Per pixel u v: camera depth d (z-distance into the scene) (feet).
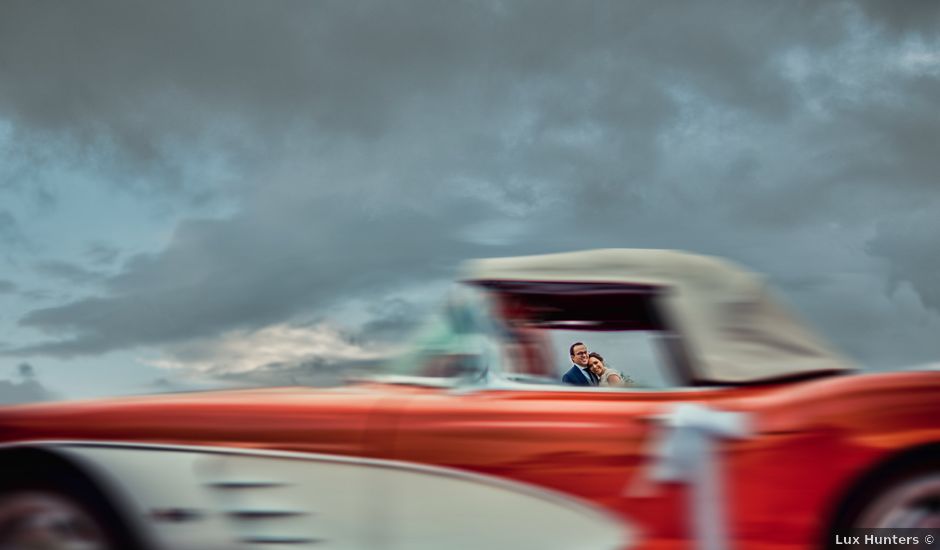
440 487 9.43
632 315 11.22
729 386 9.87
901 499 9.20
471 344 10.43
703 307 10.13
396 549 9.37
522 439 9.46
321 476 9.55
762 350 10.01
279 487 9.57
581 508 9.30
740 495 9.19
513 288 10.71
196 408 9.93
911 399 9.39
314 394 10.18
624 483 9.30
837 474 9.20
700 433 9.24
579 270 10.48
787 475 9.21
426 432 9.57
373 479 9.50
